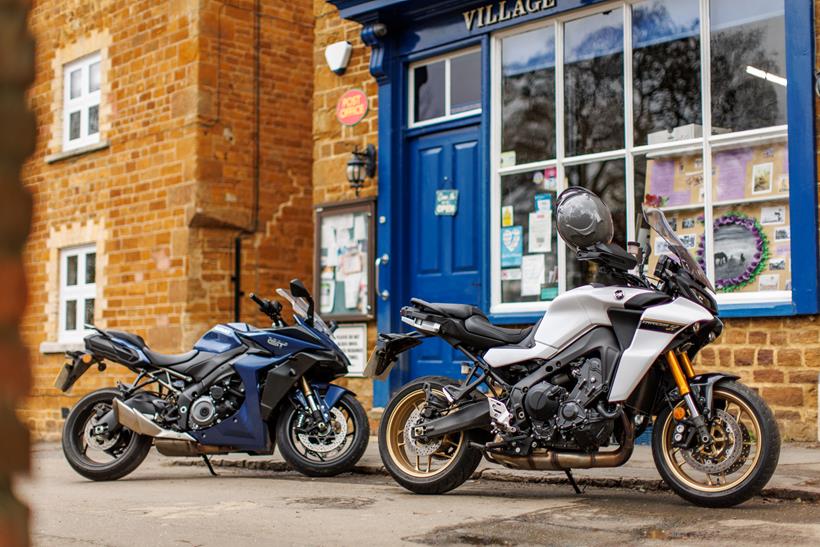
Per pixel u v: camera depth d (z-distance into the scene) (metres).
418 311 5.79
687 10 7.56
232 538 4.40
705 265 7.32
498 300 8.62
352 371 9.54
